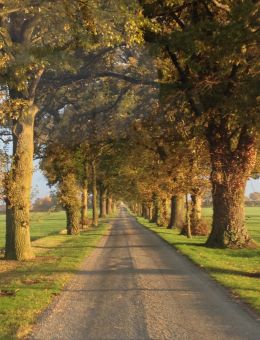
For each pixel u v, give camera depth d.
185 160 31.41
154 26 16.78
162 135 31.42
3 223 87.12
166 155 32.56
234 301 10.45
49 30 15.67
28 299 10.62
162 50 21.81
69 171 37.34
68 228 39.00
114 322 8.62
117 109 31.56
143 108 30.45
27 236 20.30
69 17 14.23
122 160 39.03
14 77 15.73
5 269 17.08
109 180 60.88
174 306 9.98
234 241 24.69
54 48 16.64
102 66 27.16
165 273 15.05
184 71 22.98
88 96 30.41
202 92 21.67
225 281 13.12
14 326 8.20
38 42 18.62
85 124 32.19
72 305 10.16
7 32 16.30
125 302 10.45
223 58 18.12
